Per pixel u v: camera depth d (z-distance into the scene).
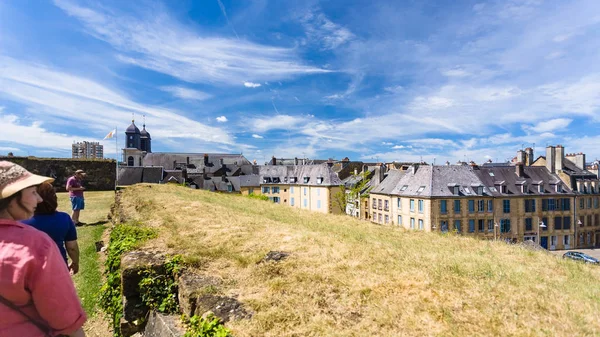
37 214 3.74
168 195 14.66
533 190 35.00
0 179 1.68
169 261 4.79
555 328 3.68
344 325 3.48
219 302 3.77
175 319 3.95
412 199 33.59
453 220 31.75
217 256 5.44
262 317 3.47
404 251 6.95
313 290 4.24
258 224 8.58
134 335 4.34
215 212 10.31
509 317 3.89
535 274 5.94
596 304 4.49
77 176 11.35
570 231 35.62
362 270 5.12
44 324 1.68
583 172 39.16
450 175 33.44
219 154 77.56
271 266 5.05
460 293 4.52
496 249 8.72
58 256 1.76
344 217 15.29
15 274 1.54
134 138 81.69
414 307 3.94
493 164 58.06
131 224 7.48
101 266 7.36
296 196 51.75
